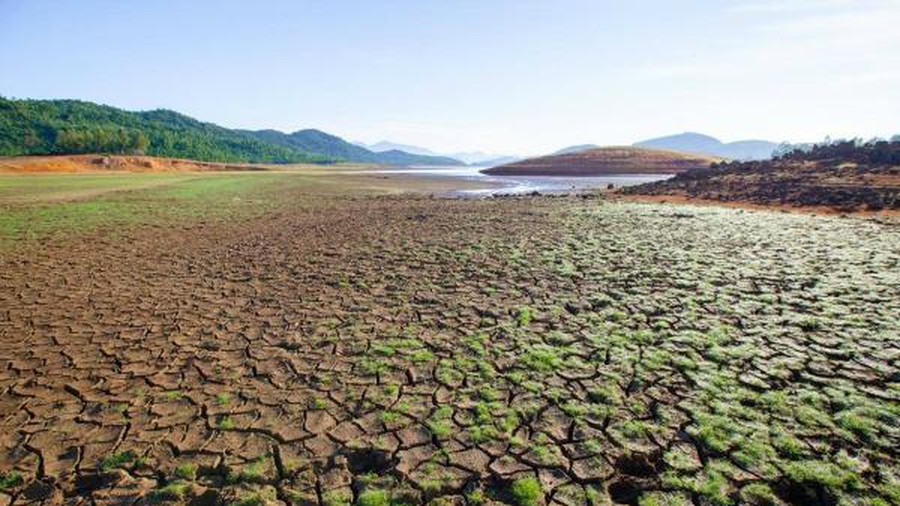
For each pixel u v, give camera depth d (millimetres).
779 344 6258
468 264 11141
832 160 30906
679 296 8344
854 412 4664
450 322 7430
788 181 27062
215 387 5504
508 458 4156
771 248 12094
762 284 8914
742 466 3953
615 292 8641
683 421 4609
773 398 4953
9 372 5898
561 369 5742
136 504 3723
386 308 8172
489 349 6367
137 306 8430
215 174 65938
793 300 7945
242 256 12633
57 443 4484
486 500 3697
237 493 3816
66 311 8164
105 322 7629
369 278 10141
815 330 6691
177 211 23094
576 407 4910
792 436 4320
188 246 14125
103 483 3967
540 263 11008
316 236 15773
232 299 8812
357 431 4605
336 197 32125
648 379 5434
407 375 5703
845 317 7129
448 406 4992
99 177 53062
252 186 40938
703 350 6145
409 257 12102
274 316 7867
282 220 20062
